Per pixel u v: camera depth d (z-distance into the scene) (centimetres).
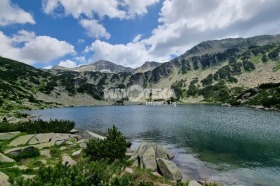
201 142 4350
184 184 1783
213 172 2669
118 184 1512
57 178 1347
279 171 2653
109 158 2600
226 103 17538
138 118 9531
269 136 4647
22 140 3250
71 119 9225
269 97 12912
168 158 3241
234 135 4912
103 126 6975
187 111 12950
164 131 5806
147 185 1636
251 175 2545
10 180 1364
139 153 2867
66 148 3106
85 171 1620
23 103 16488
